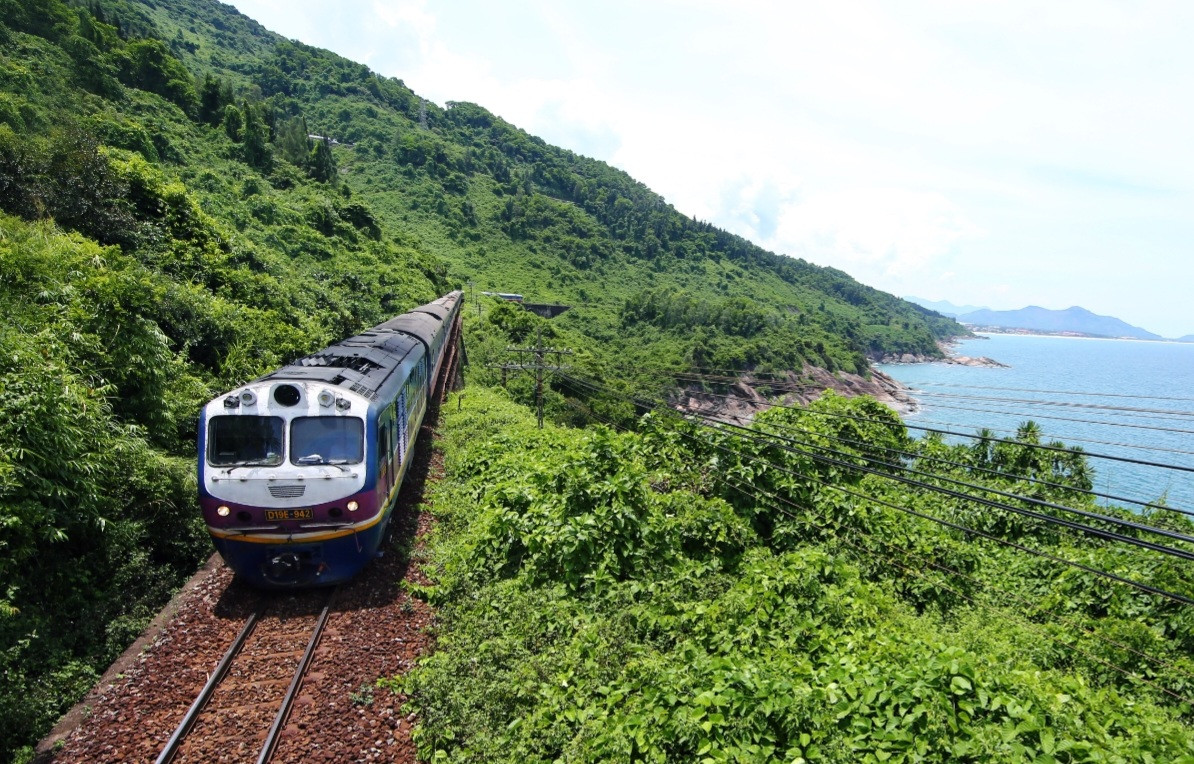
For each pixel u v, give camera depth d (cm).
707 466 1462
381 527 1099
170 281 1859
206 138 6025
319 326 2717
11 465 816
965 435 689
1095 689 940
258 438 1023
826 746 635
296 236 4744
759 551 1211
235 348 1800
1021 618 1155
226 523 988
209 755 705
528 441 1845
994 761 584
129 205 2195
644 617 946
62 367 1020
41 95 4234
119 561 977
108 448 1036
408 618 1010
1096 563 1249
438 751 735
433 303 3988
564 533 1088
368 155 14438
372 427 1065
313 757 718
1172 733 680
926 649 782
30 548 827
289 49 18588
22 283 1280
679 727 666
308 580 1025
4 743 684
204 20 19525
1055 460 1878
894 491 1638
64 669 795
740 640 862
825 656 790
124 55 6094
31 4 5575
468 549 1176
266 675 840
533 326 5800
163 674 822
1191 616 1065
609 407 3947
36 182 1869
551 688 815
